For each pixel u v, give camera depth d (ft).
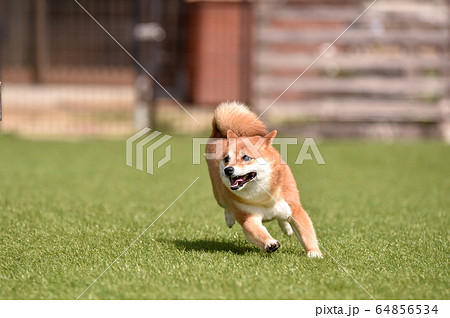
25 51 68.74
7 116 54.29
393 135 51.34
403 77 54.34
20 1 68.03
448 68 50.57
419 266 17.76
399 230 22.16
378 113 51.42
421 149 45.39
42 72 68.59
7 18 68.03
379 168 37.78
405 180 33.78
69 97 62.54
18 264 17.97
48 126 51.75
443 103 51.44
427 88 50.96
